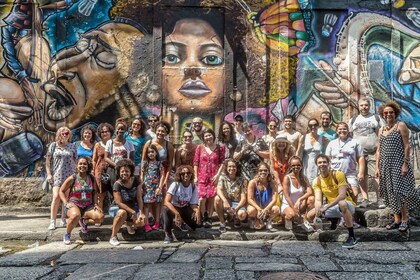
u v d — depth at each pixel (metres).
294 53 9.91
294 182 7.48
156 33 9.69
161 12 9.73
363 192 8.00
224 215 7.75
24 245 7.06
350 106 9.95
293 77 9.89
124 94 9.66
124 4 9.70
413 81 10.04
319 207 7.03
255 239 7.23
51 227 7.51
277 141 7.84
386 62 10.03
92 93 9.59
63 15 9.57
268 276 5.29
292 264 5.79
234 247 6.74
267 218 7.44
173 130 9.69
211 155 7.68
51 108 9.48
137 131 8.16
